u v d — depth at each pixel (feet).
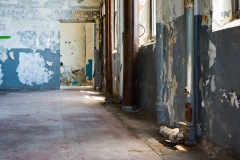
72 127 17.72
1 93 39.24
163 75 17.28
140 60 22.93
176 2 15.35
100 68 43.14
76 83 57.82
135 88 23.59
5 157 11.87
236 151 10.71
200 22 13.15
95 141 14.38
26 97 34.45
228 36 11.10
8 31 43.98
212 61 12.28
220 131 11.76
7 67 44.14
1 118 20.77
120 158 11.69
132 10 22.90
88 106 26.99
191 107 13.32
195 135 13.53
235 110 10.75
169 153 12.25
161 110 17.34
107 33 30.22
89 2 45.06
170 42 16.29
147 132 16.31
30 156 11.99
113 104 28.43
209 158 11.49
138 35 23.26
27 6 44.19
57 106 26.99
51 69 45.09
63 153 12.39
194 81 13.35
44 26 44.68
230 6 12.26
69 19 44.98
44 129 17.17
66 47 57.67
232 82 10.91
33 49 44.57
